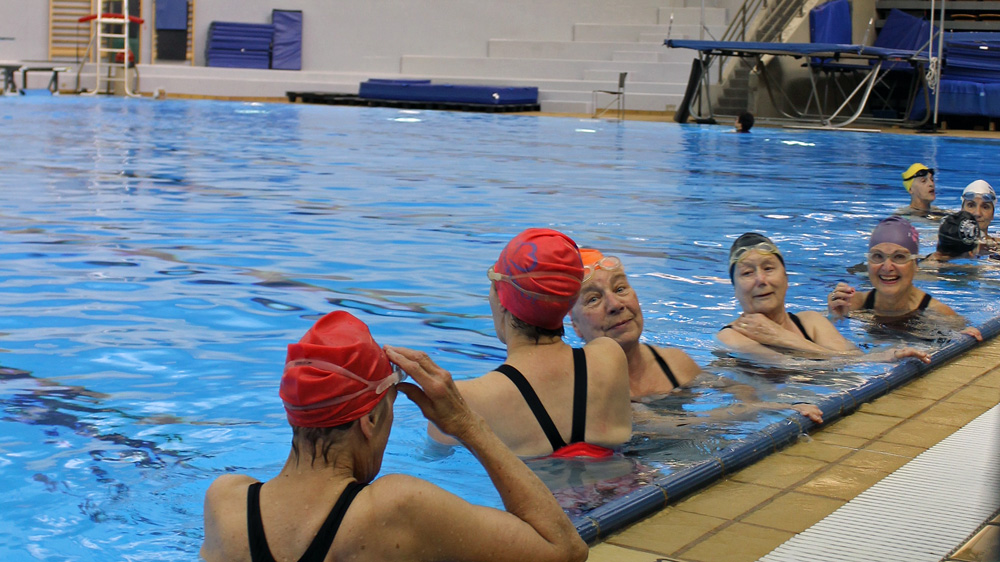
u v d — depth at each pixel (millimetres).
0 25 26156
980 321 4770
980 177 11305
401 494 1759
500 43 26000
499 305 2801
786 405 3318
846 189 10125
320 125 17891
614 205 8672
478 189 9570
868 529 2334
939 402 3432
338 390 1730
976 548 2225
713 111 21797
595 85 23797
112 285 5125
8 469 2752
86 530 2375
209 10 26656
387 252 6223
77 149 12453
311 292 5113
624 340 3381
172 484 2674
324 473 1773
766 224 7758
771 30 21969
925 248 6793
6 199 8016
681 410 3281
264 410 3322
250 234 6727
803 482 2662
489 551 1827
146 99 24250
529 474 1964
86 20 24781
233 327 4406
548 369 2773
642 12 25359
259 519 1750
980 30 21438
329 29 27031
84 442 2977
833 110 22047
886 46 21312
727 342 4152
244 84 25656
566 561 1921
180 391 3508
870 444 2980
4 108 19703
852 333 4488
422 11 26703
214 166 11000
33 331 4215
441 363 3965
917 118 19469
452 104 22828
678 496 2523
